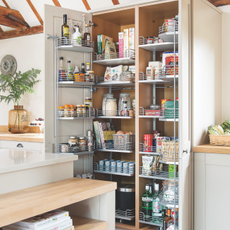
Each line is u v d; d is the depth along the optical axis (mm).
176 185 2834
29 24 4797
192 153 2852
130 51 3334
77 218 2012
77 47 3152
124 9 3271
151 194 3223
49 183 1946
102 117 3471
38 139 3627
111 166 3438
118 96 3926
